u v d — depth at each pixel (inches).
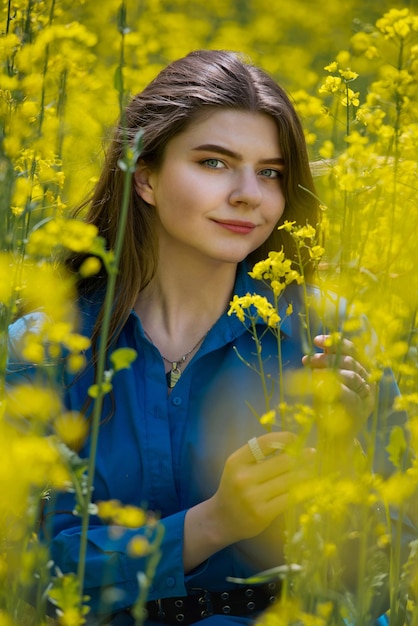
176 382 95.0
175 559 86.4
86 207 116.0
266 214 95.5
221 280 97.4
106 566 85.4
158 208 96.3
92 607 88.4
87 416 94.0
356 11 275.6
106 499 92.4
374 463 95.8
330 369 79.4
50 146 113.6
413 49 101.3
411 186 106.4
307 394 90.5
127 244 98.0
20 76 114.3
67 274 101.8
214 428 93.7
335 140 139.6
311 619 70.5
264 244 103.7
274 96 95.3
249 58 104.1
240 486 83.2
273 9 277.0
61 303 84.4
